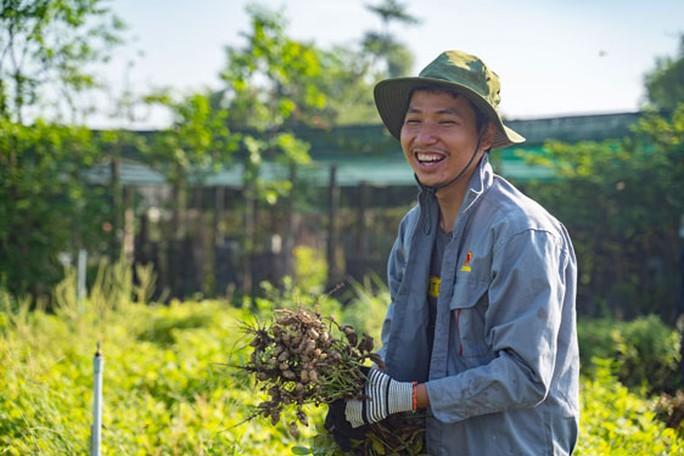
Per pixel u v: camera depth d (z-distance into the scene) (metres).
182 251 11.71
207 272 11.88
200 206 12.02
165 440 4.14
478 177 2.72
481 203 2.72
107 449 3.98
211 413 4.43
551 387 2.66
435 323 2.85
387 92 2.89
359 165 11.87
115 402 4.96
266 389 2.80
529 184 10.73
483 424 2.64
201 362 5.65
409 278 2.92
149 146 11.20
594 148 10.24
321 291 11.13
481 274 2.65
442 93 2.71
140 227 11.59
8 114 7.64
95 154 10.82
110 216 10.98
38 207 9.99
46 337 6.27
